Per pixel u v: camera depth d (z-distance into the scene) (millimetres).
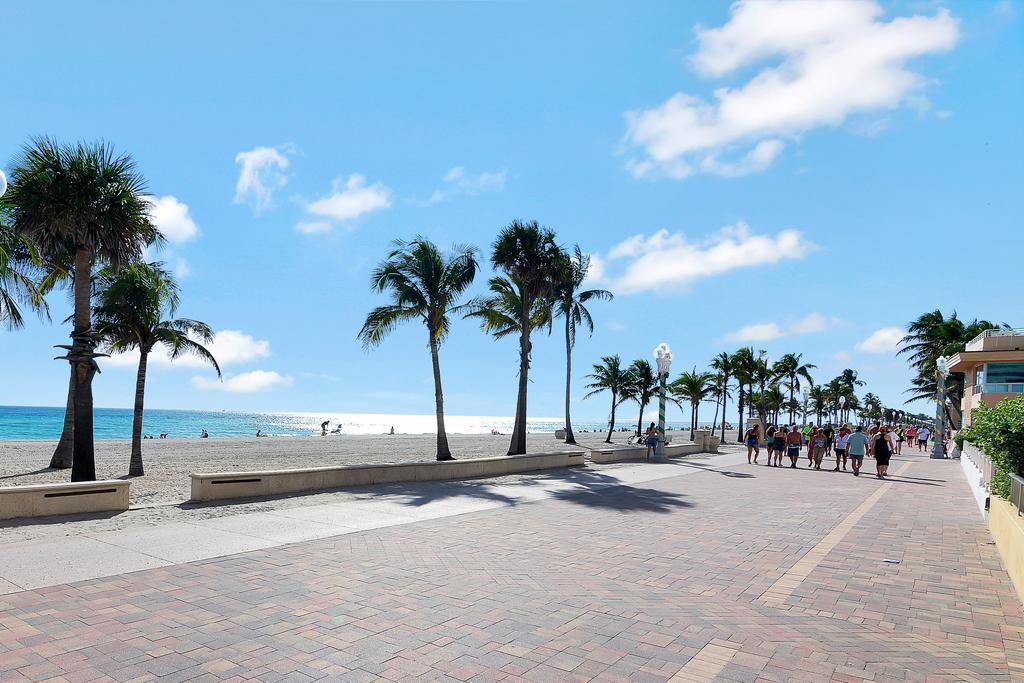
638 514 11500
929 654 4809
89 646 4664
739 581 6906
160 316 20203
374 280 23328
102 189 13977
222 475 11844
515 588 6434
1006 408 10148
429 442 46062
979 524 10859
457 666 4453
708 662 4598
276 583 6402
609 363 51000
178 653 4570
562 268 25688
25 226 13680
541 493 14242
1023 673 4457
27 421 99250
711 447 36156
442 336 24969
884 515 11867
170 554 7535
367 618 5418
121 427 88562
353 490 13656
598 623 5418
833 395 112125
